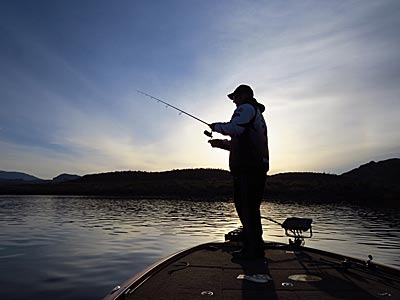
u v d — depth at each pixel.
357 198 63.41
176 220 27.28
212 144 4.59
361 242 15.30
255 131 3.98
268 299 2.52
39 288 7.86
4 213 35.00
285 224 4.81
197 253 4.43
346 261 3.46
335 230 20.47
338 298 2.53
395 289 2.76
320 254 4.36
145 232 19.06
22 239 16.20
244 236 4.12
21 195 91.81
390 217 31.28
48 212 36.38
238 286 2.86
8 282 8.34
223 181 91.38
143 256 11.78
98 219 28.03
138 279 2.88
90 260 11.06
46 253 12.39
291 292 2.69
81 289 7.79
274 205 52.25
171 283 2.95
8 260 11.07
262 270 3.43
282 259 4.01
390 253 12.51
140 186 93.31
